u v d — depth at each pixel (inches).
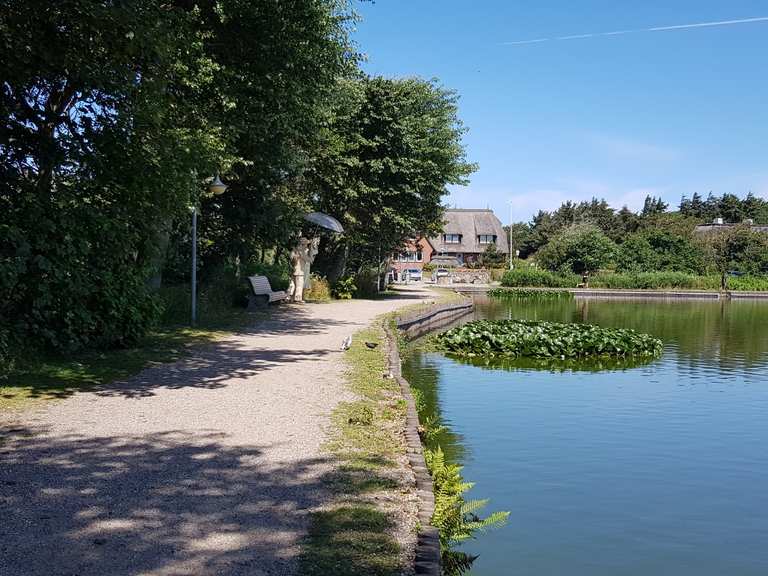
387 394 354.6
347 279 1216.8
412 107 1242.0
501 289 2199.8
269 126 661.9
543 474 335.6
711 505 300.5
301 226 1001.5
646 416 473.7
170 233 669.3
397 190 1155.9
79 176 402.3
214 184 653.3
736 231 2778.1
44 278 376.8
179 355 468.8
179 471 217.9
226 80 600.4
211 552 158.6
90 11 335.9
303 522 178.4
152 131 417.1
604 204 4517.7
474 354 791.1
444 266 3211.1
